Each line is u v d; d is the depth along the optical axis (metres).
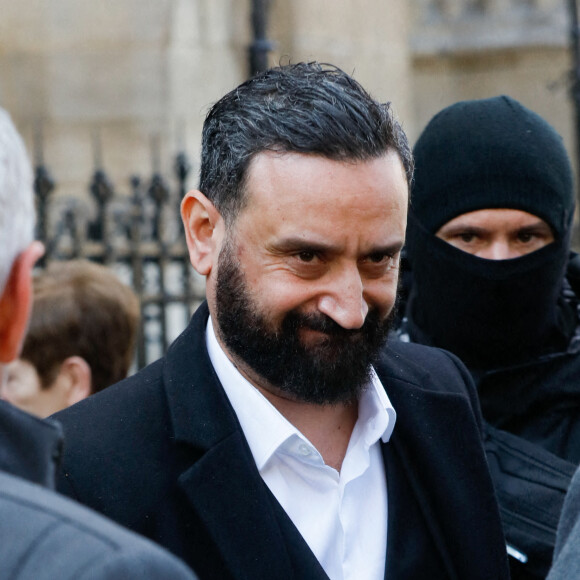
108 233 6.79
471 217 3.36
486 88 16.72
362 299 2.25
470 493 2.53
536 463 3.08
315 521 2.35
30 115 10.34
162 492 2.28
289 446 2.34
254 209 2.25
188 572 1.48
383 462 2.52
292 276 2.24
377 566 2.40
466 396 2.74
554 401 3.31
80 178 10.30
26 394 3.63
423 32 16.95
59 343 3.62
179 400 2.36
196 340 2.46
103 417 2.36
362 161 2.21
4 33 10.34
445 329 3.46
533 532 2.98
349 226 2.20
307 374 2.27
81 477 2.25
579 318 3.57
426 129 3.55
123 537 1.46
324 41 11.45
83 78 10.38
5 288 1.63
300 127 2.21
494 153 3.34
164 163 10.36
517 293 3.32
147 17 10.39
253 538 2.25
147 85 10.40
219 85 10.52
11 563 1.40
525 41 16.34
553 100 16.23
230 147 2.31
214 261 2.40
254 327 2.28
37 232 6.59
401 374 2.63
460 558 2.47
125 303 3.76
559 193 3.38
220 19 10.55
